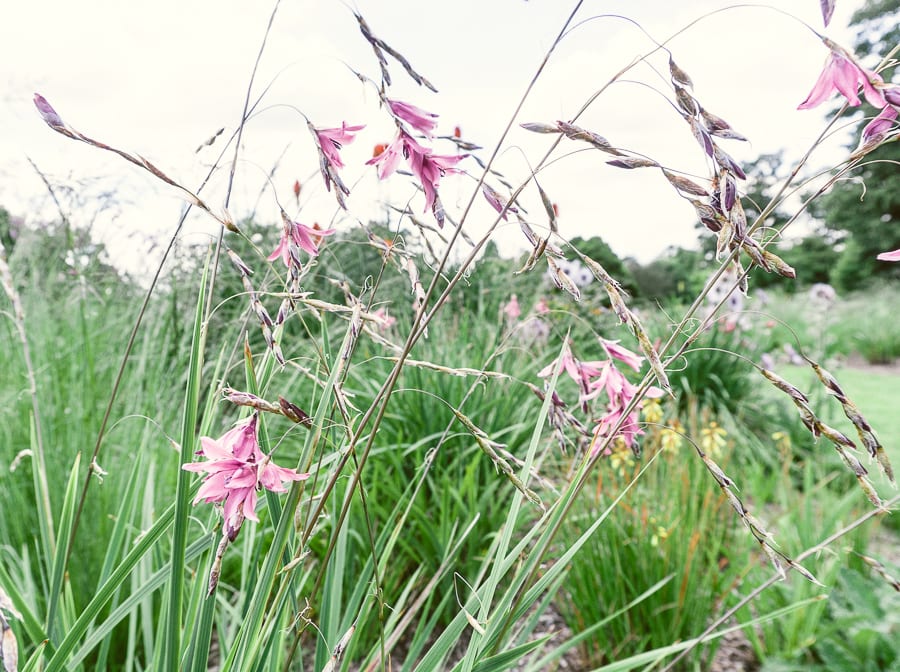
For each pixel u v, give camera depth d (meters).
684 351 0.94
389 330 3.49
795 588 2.30
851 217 20.70
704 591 2.20
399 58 0.76
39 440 1.26
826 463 4.08
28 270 3.40
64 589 1.32
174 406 2.54
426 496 2.70
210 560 1.10
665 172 0.77
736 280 0.81
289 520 0.97
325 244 1.04
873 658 2.10
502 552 1.06
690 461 2.87
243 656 1.00
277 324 0.93
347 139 0.91
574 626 2.29
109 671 1.95
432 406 2.86
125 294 3.34
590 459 1.11
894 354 9.93
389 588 2.33
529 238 0.80
